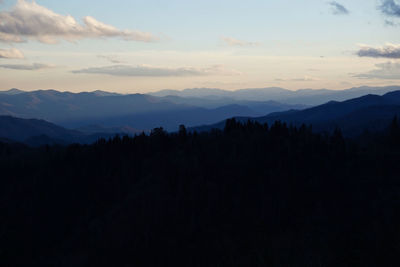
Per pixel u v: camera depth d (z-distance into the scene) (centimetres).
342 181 10750
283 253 8775
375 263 8012
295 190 10512
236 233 9619
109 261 9744
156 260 9438
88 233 11050
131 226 10444
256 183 10969
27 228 11438
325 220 9512
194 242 9656
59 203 12375
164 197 11088
